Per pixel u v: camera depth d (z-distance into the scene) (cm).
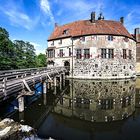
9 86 965
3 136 700
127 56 3488
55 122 1032
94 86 2397
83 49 3341
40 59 6431
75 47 3419
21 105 1102
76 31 3528
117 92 1992
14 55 3800
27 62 4281
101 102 1548
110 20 3791
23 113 1114
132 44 3700
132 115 1197
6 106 1218
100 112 1259
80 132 887
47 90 2119
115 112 1266
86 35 3297
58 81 2880
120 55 3356
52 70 2233
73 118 1116
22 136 755
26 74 1573
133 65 3756
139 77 3766
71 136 829
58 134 848
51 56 3931
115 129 945
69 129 920
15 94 1085
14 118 1037
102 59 3250
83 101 1588
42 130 888
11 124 821
